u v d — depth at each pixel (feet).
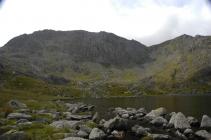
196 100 464.24
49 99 557.74
